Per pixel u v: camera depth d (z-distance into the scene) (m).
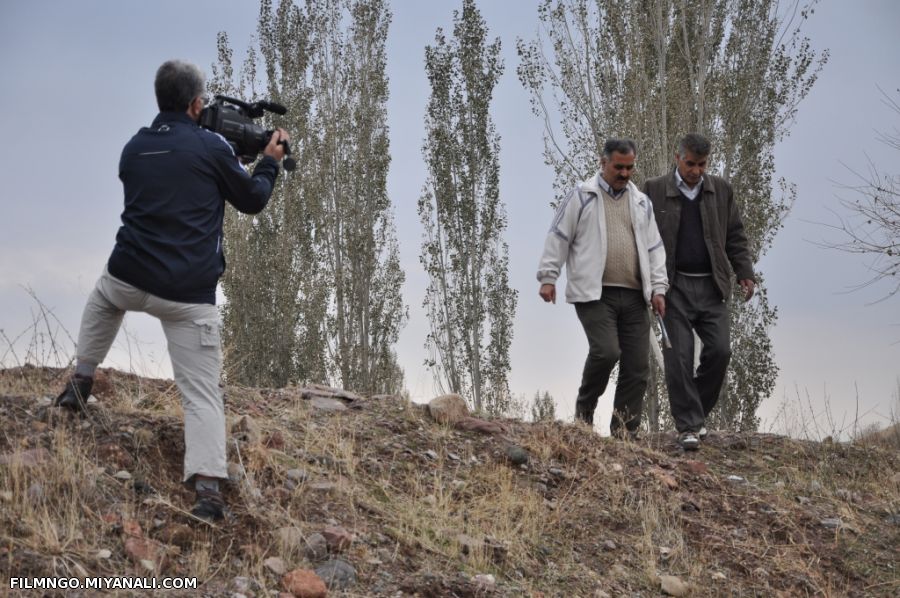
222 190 4.35
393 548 4.59
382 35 25.97
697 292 7.02
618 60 19.58
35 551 3.76
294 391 6.53
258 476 4.81
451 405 6.45
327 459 5.32
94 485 4.23
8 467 4.15
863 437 7.82
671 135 19.28
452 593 4.34
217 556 4.10
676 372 6.92
